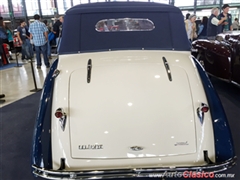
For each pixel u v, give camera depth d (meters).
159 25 2.14
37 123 1.67
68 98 1.66
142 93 1.66
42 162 1.52
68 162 1.52
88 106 1.61
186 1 13.40
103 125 1.56
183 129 1.58
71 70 1.84
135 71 1.79
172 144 1.55
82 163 1.52
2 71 6.63
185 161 1.54
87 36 2.10
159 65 1.86
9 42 9.82
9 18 14.07
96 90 1.67
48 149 1.55
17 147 2.60
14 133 2.91
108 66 1.85
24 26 8.66
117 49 2.11
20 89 4.79
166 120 1.58
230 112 3.27
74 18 2.11
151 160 1.53
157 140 1.55
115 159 1.52
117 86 1.69
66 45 2.09
